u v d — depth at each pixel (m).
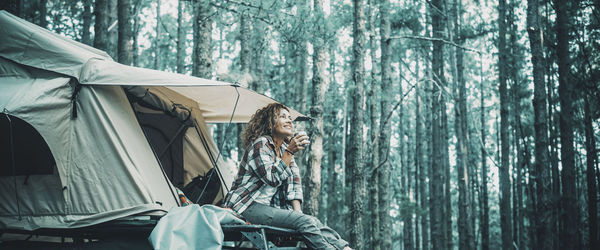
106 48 10.34
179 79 4.83
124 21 9.94
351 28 17.38
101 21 9.61
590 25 15.48
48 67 4.83
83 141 4.71
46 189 4.70
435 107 21.14
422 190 26.16
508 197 17.50
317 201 10.24
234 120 6.90
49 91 4.58
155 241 4.02
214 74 12.79
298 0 10.29
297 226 4.33
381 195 12.45
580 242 19.75
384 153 12.35
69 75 4.77
